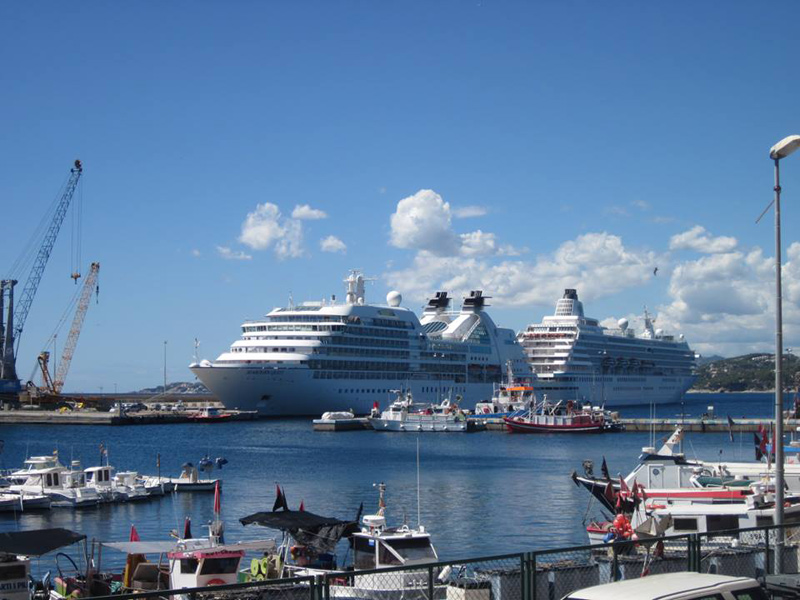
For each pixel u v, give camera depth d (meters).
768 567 28.44
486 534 64.31
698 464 63.66
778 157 31.53
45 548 33.84
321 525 40.75
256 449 144.38
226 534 64.88
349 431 187.62
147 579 37.66
